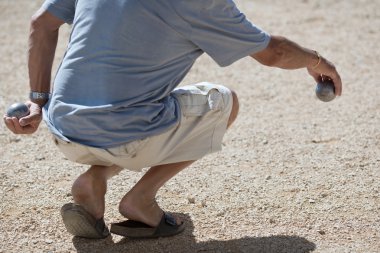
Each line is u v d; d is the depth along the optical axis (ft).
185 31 10.67
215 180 14.60
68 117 10.82
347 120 18.25
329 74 12.22
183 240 12.06
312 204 13.43
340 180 14.48
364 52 24.07
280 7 29.73
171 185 14.34
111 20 10.62
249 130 17.66
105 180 11.74
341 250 11.65
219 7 10.65
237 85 21.31
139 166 11.41
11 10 29.58
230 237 12.19
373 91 20.45
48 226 12.64
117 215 13.05
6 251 11.77
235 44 11.01
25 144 16.88
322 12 28.99
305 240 12.03
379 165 15.23
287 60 11.63
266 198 13.71
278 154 16.06
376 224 12.59
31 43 11.59
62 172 15.19
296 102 19.79
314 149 16.33
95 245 11.88
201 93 11.57
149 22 10.55
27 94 20.57
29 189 14.26
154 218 11.94
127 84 10.68
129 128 10.79
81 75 10.82
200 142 11.76
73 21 11.39
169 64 10.92
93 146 10.83
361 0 30.71
